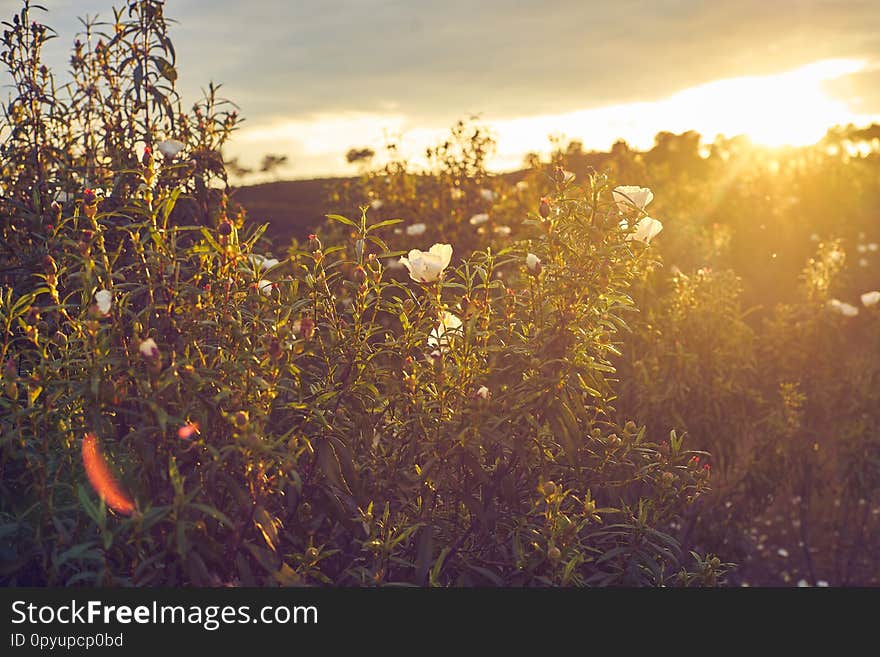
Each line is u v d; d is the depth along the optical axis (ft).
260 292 7.79
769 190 43.21
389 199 23.70
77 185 10.91
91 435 6.59
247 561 6.93
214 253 7.61
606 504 9.49
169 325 7.33
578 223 8.04
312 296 7.92
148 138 11.87
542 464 7.98
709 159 50.47
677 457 8.61
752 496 15.61
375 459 7.81
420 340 8.08
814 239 35.32
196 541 6.22
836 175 46.93
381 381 8.00
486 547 7.88
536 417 7.89
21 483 7.15
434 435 7.68
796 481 17.30
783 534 19.95
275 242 17.87
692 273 17.28
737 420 15.62
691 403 14.98
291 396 7.57
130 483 6.44
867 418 16.78
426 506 7.60
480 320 8.18
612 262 7.98
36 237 10.62
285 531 7.16
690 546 14.93
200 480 6.63
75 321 7.11
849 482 17.04
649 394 14.39
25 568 6.93
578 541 7.67
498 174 24.41
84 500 5.88
